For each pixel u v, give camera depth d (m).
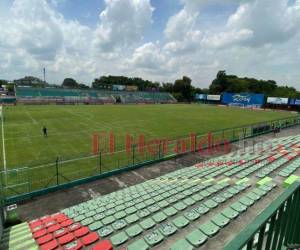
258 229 2.23
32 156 21.25
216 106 87.12
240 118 50.31
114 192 13.66
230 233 7.26
